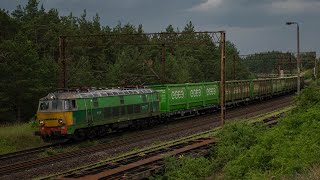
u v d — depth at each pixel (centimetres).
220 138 2258
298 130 2133
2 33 4959
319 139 1806
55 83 4988
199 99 4447
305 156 1584
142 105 3478
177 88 4078
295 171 1452
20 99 4425
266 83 6294
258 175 1537
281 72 9081
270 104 5572
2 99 4159
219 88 4862
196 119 4178
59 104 2758
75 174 1595
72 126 2772
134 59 6438
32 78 4453
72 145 2756
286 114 2950
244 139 2167
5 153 2461
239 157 1828
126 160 1884
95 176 1505
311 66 11588
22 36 4700
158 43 3397
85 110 2881
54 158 2244
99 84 5750
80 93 2897
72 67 5638
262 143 1964
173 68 6912
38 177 1878
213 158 2016
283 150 1753
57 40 7312
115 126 3203
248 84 5591
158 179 1614
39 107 2836
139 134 3200
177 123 3928
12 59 4328
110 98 3128
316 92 2917
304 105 2855
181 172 1697
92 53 7506
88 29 8788
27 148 2672
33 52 4591
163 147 2216
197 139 2467
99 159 2258
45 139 2812
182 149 2078
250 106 5516
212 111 4816
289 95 7719
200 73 8656
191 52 9731
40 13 8588
